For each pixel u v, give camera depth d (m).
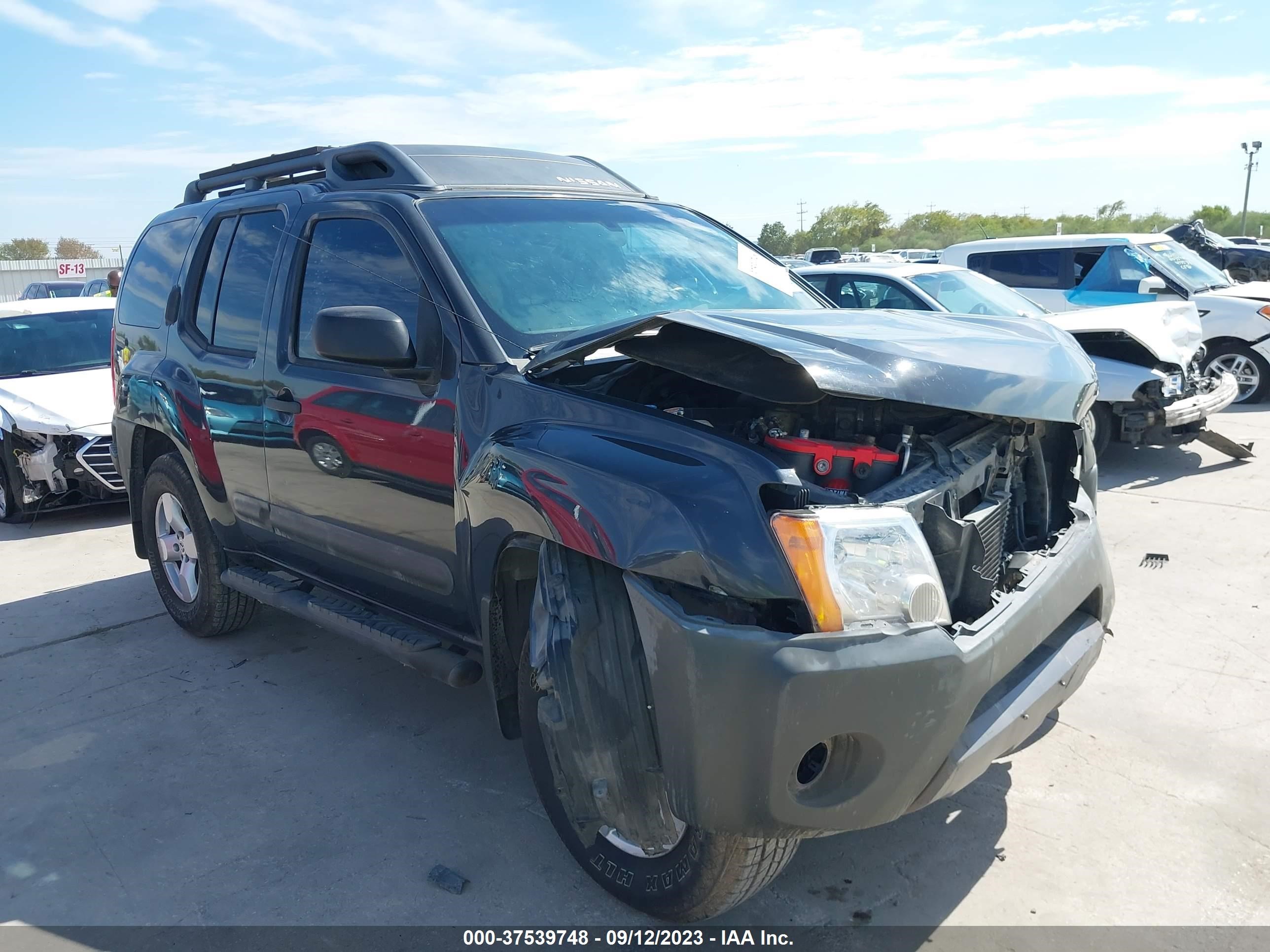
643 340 2.55
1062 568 2.66
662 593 2.20
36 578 5.89
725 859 2.32
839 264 9.32
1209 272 11.40
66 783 3.40
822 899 2.66
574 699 2.34
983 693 2.23
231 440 3.96
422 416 3.02
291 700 4.02
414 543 3.16
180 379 4.26
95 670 4.40
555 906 2.67
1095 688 3.87
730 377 2.39
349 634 3.43
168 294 4.52
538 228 3.41
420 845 2.97
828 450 2.43
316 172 4.12
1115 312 7.66
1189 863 2.78
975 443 2.73
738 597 2.10
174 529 4.72
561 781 2.53
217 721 3.85
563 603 2.39
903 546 2.17
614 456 2.39
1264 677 3.93
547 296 3.15
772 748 2.03
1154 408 7.10
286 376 3.62
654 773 2.34
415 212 3.25
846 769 2.13
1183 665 4.06
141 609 5.22
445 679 2.99
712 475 2.22
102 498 7.29
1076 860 2.80
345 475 3.38
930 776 2.18
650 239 3.64
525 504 2.51
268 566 4.26
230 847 2.98
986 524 2.59
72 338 8.23
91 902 2.73
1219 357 10.75
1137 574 5.19
